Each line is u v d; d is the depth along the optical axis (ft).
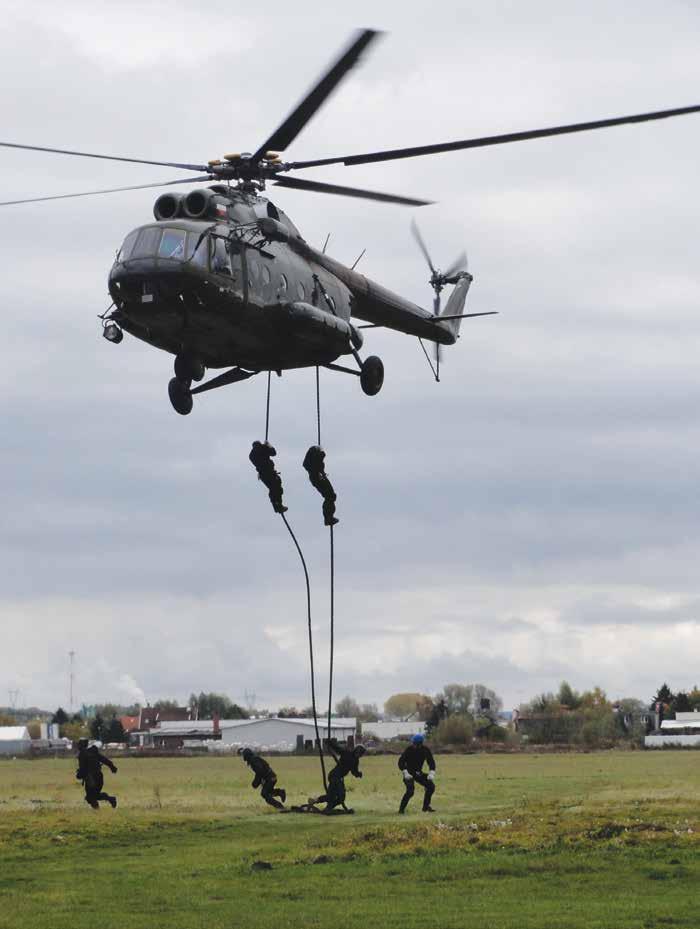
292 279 198.18
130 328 188.85
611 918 122.93
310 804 224.94
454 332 273.75
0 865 167.22
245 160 191.72
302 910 130.72
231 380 204.64
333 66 157.58
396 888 143.33
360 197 190.80
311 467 206.49
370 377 221.05
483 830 186.50
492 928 119.24
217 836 193.47
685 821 189.16
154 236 180.14
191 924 123.95
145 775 445.37
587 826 185.26
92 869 161.79
